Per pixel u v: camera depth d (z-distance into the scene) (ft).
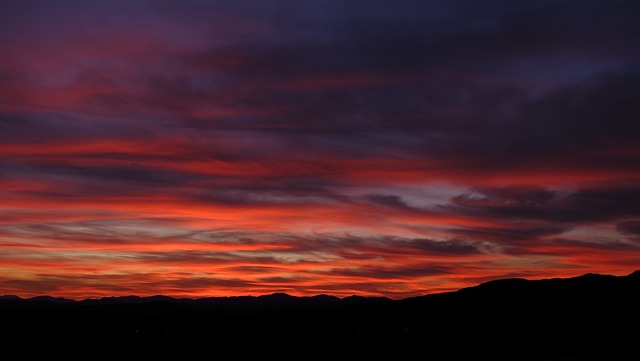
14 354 206.28
